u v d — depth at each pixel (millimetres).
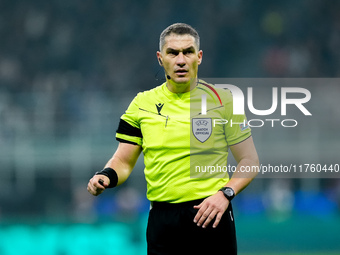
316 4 76375
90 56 75312
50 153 54625
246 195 48594
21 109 59344
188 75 13555
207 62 73250
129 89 70750
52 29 77000
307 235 38156
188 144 13609
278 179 49906
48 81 71938
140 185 53281
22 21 77375
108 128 55844
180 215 13578
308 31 75125
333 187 50062
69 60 75000
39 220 40031
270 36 75000
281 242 38188
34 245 37438
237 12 76125
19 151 54469
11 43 76062
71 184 54469
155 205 13898
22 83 72000
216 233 13594
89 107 57812
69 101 60219
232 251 13758
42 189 54562
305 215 41375
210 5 76500
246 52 73875
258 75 72375
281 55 73062
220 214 12977
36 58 74938
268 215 41625
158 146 13695
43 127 55406
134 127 14211
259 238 38219
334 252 37844
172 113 13797
